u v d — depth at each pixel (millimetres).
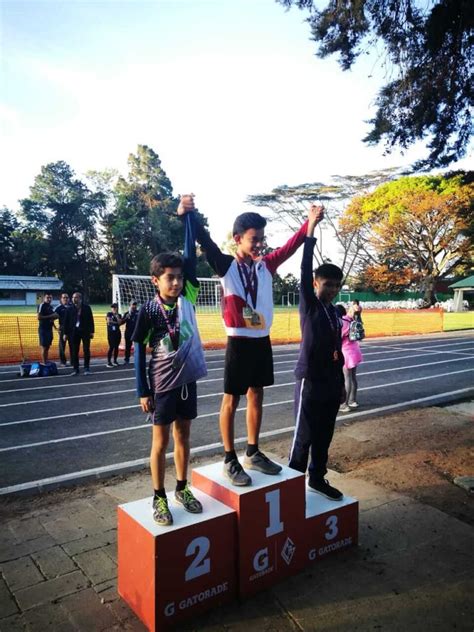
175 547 2520
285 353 15641
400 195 44219
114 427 6832
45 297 11602
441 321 27328
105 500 4297
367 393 9133
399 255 49531
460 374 11414
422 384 10094
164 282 2838
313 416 3588
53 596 2842
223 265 3166
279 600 2775
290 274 65812
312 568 3105
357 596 2807
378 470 4898
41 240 68250
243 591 2771
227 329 3164
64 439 6246
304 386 3600
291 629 2537
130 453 5688
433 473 4816
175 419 2875
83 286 69688
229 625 2566
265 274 3285
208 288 20016
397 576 3002
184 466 2924
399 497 4180
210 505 2842
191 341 2924
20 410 7844
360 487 4426
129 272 70688
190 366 2889
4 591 2898
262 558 2859
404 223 45312
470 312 45188
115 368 12312
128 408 7977
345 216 50562
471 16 5102
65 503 4250
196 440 6184
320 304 3672
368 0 5527
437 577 2992
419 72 5914
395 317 29453
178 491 2869
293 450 3656
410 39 5707
